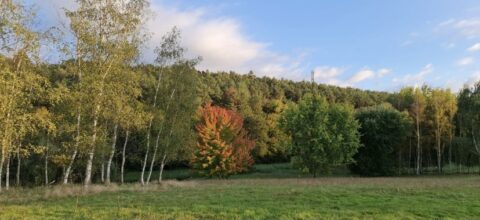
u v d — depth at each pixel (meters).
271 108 93.94
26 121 20.12
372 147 58.78
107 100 27.33
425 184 29.16
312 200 19.98
